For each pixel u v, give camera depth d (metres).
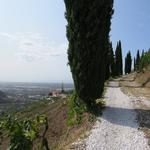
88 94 22.28
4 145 13.73
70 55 22.45
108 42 23.27
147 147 13.72
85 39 21.81
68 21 22.41
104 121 19.34
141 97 33.16
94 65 21.97
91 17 21.64
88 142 14.50
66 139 18.95
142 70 73.12
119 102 28.23
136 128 17.44
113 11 22.89
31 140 4.99
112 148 13.55
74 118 22.75
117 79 77.38
